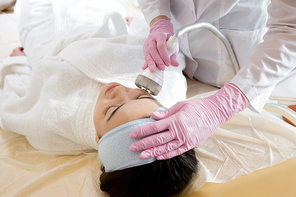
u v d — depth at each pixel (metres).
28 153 0.89
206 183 0.66
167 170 0.57
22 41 1.34
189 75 1.23
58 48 1.02
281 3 0.63
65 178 0.76
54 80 0.85
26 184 0.73
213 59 1.04
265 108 0.95
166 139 0.55
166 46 0.69
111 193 0.61
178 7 0.96
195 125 0.59
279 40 0.65
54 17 1.17
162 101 0.84
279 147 0.72
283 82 1.03
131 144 0.55
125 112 0.61
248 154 0.73
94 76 0.83
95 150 0.89
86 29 1.11
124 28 1.12
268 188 0.61
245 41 0.91
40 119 0.80
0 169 0.82
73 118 0.80
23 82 1.11
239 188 0.62
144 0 0.96
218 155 0.75
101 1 1.29
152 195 0.58
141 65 0.87
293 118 0.85
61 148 0.85
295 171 0.63
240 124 0.83
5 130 0.95
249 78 0.65
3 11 1.83
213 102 0.64
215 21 0.91
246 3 0.82
